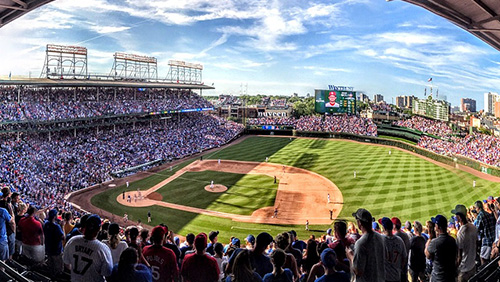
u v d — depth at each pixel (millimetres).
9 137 47375
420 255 8438
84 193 41250
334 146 76062
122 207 36969
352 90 94812
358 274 5738
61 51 62750
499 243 7977
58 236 8445
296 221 33562
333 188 44438
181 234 30188
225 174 52281
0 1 12734
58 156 47156
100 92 67938
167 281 6465
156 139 66938
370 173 51219
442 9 15172
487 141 58344
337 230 7133
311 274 6551
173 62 94875
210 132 83312
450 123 77375
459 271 7797
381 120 92250
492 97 109625
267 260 6570
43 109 51344
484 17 14750
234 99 199125
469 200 36844
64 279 8211
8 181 35594
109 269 6031
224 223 32938
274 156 66188
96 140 56875
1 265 6539
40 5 14281
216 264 6406
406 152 67062
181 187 45094
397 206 36312
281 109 129750
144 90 80812
